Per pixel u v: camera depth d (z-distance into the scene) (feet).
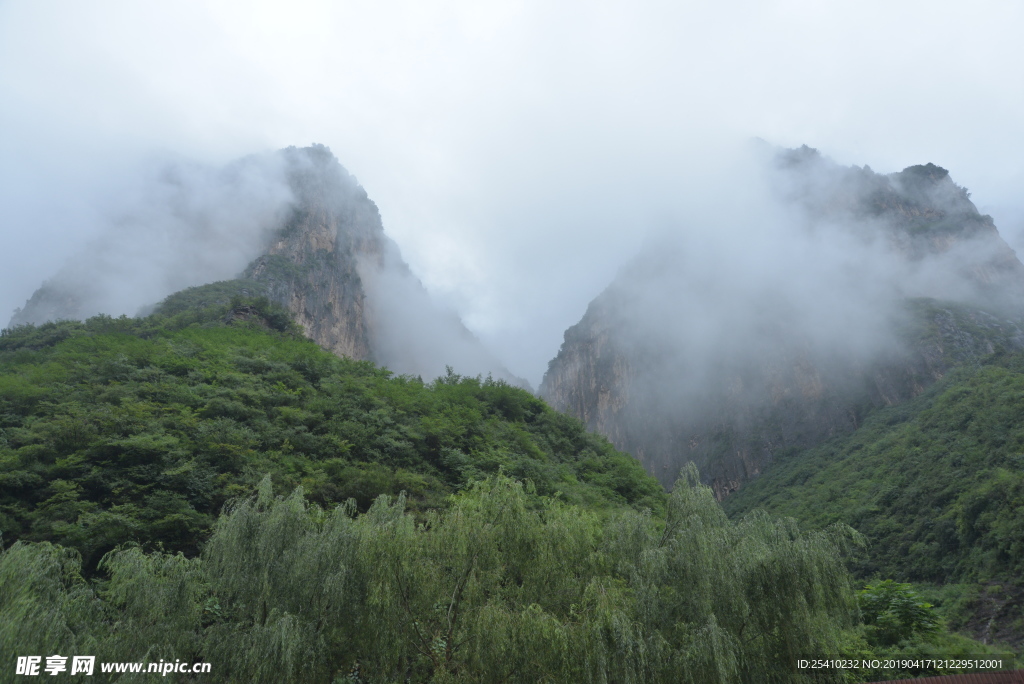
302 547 43.32
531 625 39.24
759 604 44.29
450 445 119.96
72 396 102.37
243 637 38.86
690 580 43.60
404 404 130.11
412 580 42.29
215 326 193.57
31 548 40.27
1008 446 195.31
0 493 73.26
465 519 45.11
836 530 47.91
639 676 38.09
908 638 60.70
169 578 42.65
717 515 50.70
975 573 148.87
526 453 133.08
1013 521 147.64
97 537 66.74
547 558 45.11
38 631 34.04
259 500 47.52
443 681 39.45
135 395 105.50
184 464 82.33
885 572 188.55
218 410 106.32
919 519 199.31
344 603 40.29
